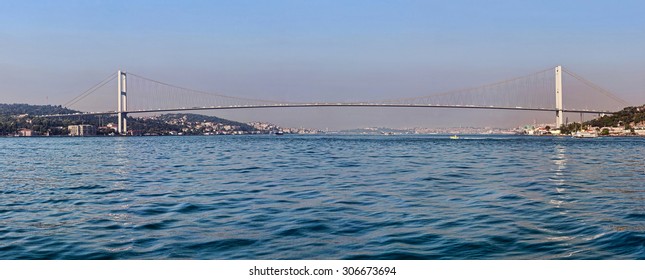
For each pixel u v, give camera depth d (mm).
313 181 19094
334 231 9977
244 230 10094
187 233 9898
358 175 21656
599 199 14227
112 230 10258
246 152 48000
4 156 43875
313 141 101312
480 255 8391
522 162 31969
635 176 21875
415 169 25172
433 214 11711
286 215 11641
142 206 13219
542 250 8625
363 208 12555
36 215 12102
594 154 45094
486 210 12273
